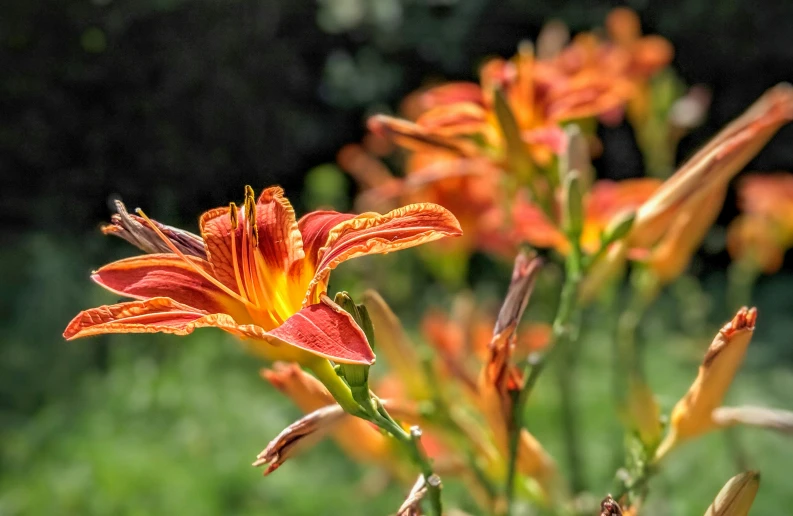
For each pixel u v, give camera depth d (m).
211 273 1.53
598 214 2.50
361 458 2.05
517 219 2.49
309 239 1.54
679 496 4.71
